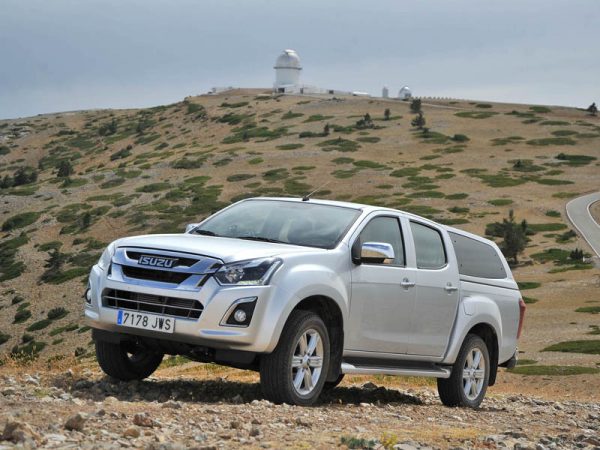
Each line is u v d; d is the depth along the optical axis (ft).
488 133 464.24
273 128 516.32
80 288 264.31
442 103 600.80
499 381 103.76
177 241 23.75
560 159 400.47
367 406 26.71
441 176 367.66
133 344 25.89
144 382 27.02
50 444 14.26
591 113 547.08
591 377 102.89
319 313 24.71
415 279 27.32
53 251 308.40
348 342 25.09
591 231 282.97
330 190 351.67
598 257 250.98
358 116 525.75
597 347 135.03
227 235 25.91
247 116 568.41
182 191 363.97
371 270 25.64
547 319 171.83
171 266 22.62
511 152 418.92
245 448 15.78
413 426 21.83
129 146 571.69
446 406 30.60
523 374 107.76
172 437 16.39
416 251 28.09
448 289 28.91
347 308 24.63
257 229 25.95
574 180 360.28
